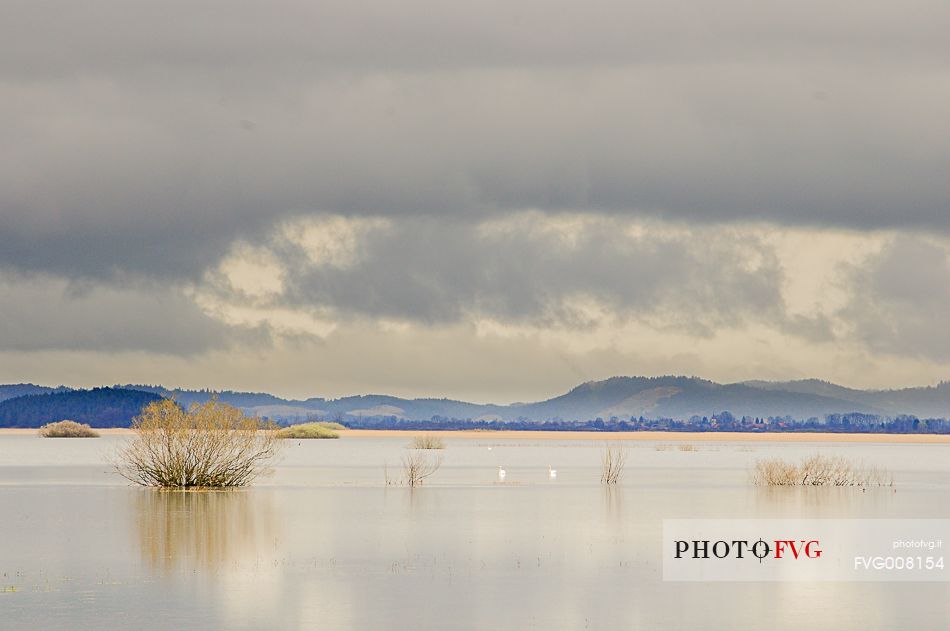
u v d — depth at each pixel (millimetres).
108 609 81312
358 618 78625
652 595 88375
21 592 88000
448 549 112438
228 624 76625
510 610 81812
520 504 162375
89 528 128625
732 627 77000
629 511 152000
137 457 197750
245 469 197250
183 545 114438
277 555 107875
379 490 190250
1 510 148875
